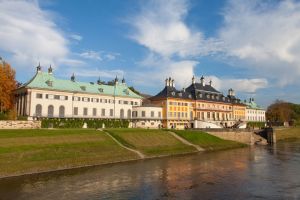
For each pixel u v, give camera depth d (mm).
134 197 37625
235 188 42219
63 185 43188
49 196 37781
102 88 124062
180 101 138125
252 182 45750
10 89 98812
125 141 79562
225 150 91625
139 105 131625
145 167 58312
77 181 45719
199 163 63719
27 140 65812
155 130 97562
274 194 39344
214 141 101500
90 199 36688
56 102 108062
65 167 56375
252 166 59969
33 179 46875
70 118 107438
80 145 69125
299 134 153250
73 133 77625
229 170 55531
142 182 45438
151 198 37281
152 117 129125
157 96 138125
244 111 177500
